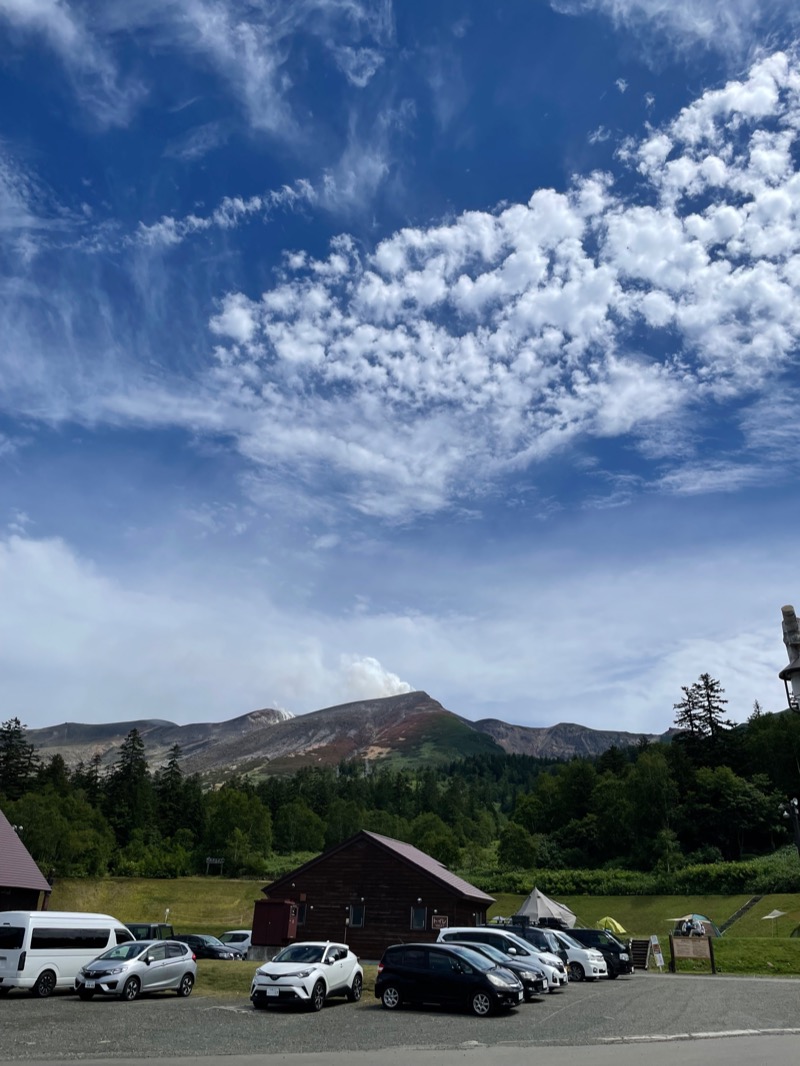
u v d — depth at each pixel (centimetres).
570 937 3600
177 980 2558
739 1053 1552
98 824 12350
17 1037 1628
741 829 9825
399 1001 2277
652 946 4194
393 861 4366
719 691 12475
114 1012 2086
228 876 11731
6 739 14250
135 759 15400
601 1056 1497
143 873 11256
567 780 13012
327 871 4453
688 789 10950
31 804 10912
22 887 3341
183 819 14800
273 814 17088
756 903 7069
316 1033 1803
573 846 11212
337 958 2431
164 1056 1451
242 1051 1534
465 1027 1933
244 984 2842
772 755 11131
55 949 2511
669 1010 2330
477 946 2722
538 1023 2019
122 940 2738
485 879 9581
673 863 9300
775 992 2892
